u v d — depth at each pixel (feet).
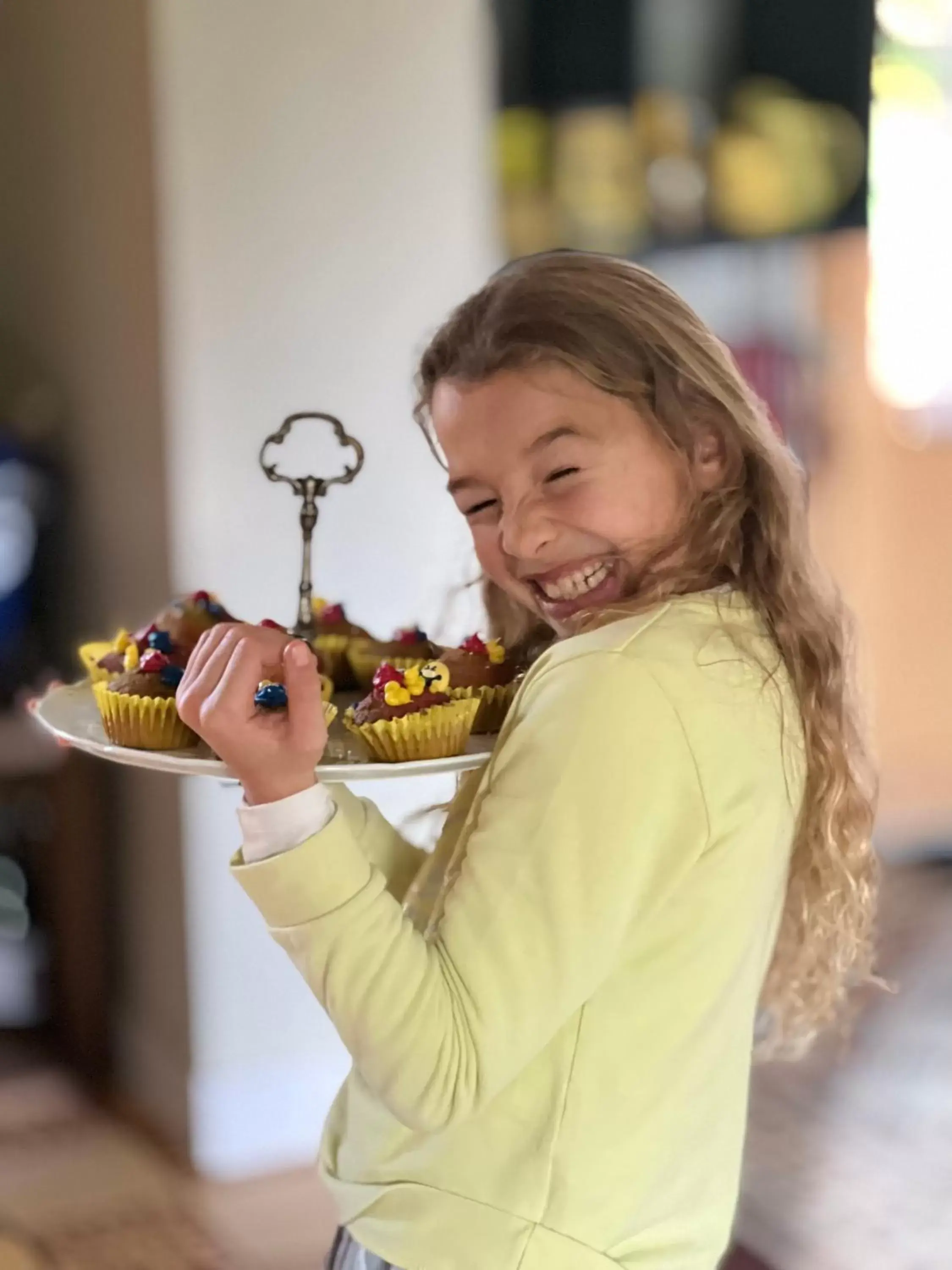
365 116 6.84
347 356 6.97
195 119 6.52
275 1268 6.35
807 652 3.11
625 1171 2.82
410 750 3.22
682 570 3.03
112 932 7.94
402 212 6.98
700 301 10.16
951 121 11.25
